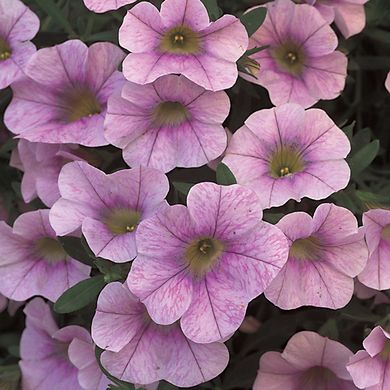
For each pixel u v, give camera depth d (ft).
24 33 0.93
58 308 0.87
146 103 0.87
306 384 0.93
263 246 0.80
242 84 0.96
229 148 0.87
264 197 0.85
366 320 0.93
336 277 0.86
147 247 0.81
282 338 0.96
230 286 0.82
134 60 0.85
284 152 0.88
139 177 0.84
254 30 0.92
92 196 0.85
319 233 0.85
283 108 0.87
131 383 0.88
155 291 0.81
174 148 0.88
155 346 0.85
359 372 0.85
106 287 0.82
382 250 0.88
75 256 0.89
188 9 0.86
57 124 0.92
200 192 0.80
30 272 0.94
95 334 0.82
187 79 0.86
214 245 0.83
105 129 0.87
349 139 0.93
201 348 0.84
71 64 0.91
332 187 0.84
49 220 0.86
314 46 0.94
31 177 0.96
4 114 0.97
